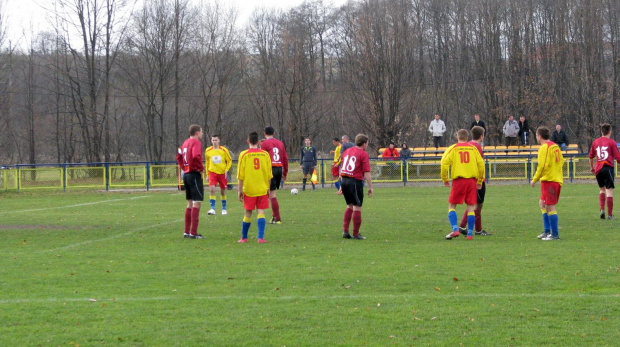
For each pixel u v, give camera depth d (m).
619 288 8.93
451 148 13.88
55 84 57.62
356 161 14.09
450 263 10.93
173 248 13.22
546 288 8.98
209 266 11.01
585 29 53.50
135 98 55.06
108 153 48.19
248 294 8.86
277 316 7.71
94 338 6.92
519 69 52.81
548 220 13.97
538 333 6.95
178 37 51.28
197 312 7.92
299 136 60.59
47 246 13.80
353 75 55.00
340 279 9.74
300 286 9.30
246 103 63.31
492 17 55.16
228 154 20.39
